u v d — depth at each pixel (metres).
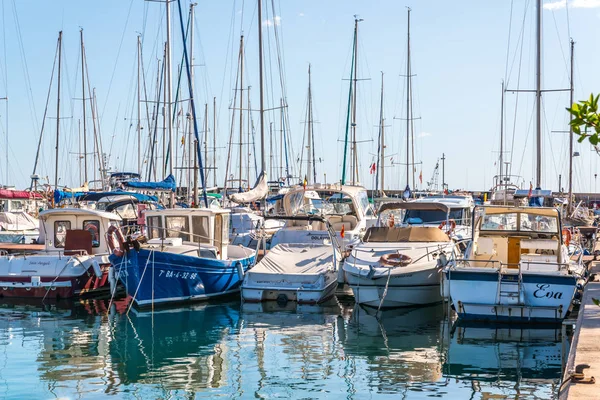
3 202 39.41
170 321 18.45
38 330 17.36
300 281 21.27
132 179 42.53
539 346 15.22
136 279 19.73
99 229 23.72
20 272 21.89
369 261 20.42
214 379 12.97
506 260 19.72
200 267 21.00
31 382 12.79
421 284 19.78
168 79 31.14
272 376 13.13
